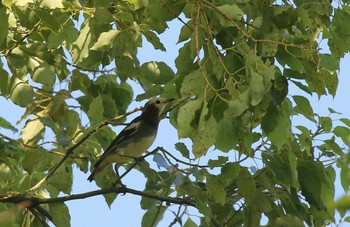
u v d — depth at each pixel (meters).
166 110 12.66
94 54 12.53
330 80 10.40
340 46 11.78
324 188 11.60
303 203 12.16
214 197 10.89
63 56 12.90
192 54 9.60
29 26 10.88
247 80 9.28
